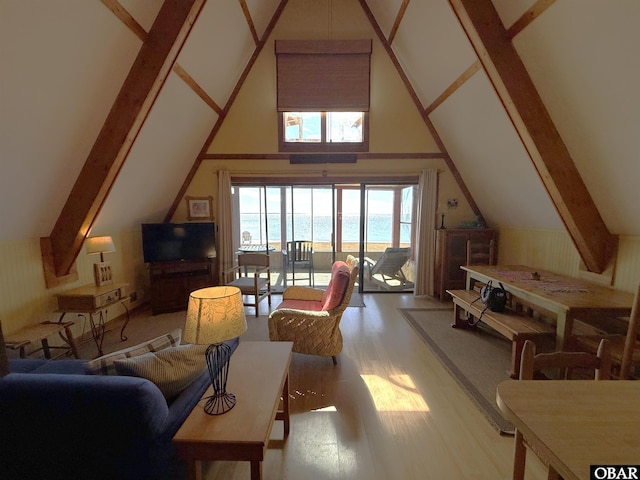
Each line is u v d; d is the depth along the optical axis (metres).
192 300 1.41
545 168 2.81
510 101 2.72
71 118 2.48
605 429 0.95
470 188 4.92
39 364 2.04
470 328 3.74
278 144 4.93
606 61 2.07
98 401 1.20
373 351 3.19
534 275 3.19
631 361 1.96
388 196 5.62
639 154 2.25
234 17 3.57
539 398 1.11
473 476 1.69
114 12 2.25
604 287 2.85
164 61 2.69
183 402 1.43
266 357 1.85
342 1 4.60
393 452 1.86
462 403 2.33
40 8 1.82
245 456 1.21
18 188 2.45
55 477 1.29
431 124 4.86
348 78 4.66
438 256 4.92
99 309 3.08
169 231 4.43
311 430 2.04
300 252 5.86
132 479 1.23
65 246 3.08
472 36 2.72
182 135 4.11
